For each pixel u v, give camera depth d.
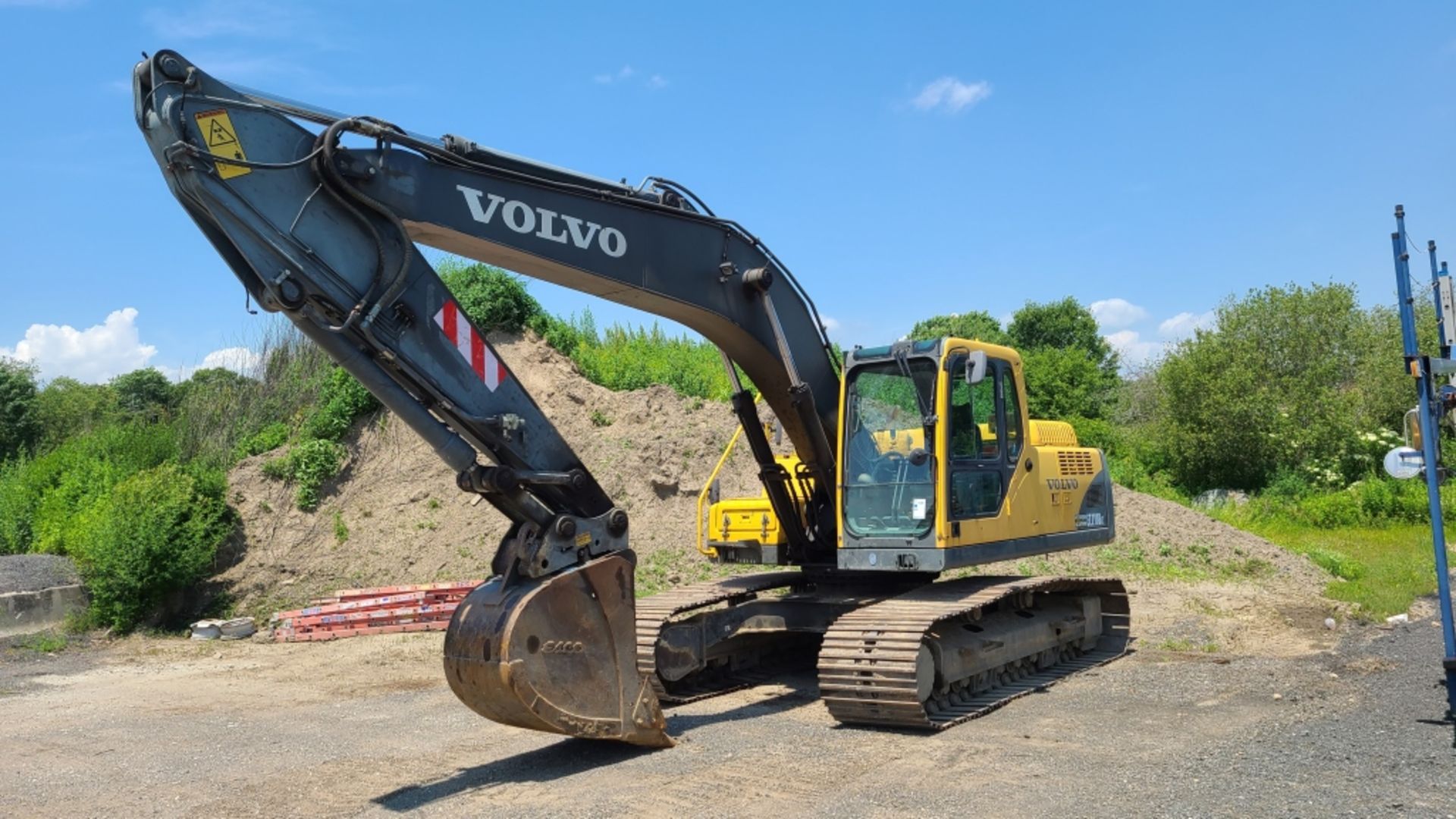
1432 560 16.42
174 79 5.07
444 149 5.88
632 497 15.77
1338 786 5.57
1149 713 7.69
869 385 8.30
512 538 6.12
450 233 5.92
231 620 13.23
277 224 5.29
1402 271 6.95
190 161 5.03
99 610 13.13
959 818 5.22
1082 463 10.01
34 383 37.97
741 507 9.50
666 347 24.95
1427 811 5.12
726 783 5.92
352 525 15.41
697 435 16.91
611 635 6.31
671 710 8.20
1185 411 29.52
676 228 7.15
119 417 26.62
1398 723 7.01
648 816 5.36
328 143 5.37
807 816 5.31
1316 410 28.03
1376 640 10.65
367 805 5.79
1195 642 10.94
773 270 7.88
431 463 16.33
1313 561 16.70
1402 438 27.78
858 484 8.22
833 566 9.01
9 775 6.80
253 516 15.40
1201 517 18.03
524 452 6.10
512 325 19.56
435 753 6.95
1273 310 30.00
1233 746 6.52
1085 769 6.10
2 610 12.69
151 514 13.31
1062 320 47.84
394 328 5.63
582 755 6.68
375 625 12.51
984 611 8.91
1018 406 8.91
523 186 6.26
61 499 16.83
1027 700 8.29
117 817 5.77
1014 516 8.67
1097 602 10.44
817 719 7.73
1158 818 5.12
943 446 7.82
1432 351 24.61
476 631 5.88
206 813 5.77
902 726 7.29
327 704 8.95
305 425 17.47
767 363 8.02
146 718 8.59
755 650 9.80
